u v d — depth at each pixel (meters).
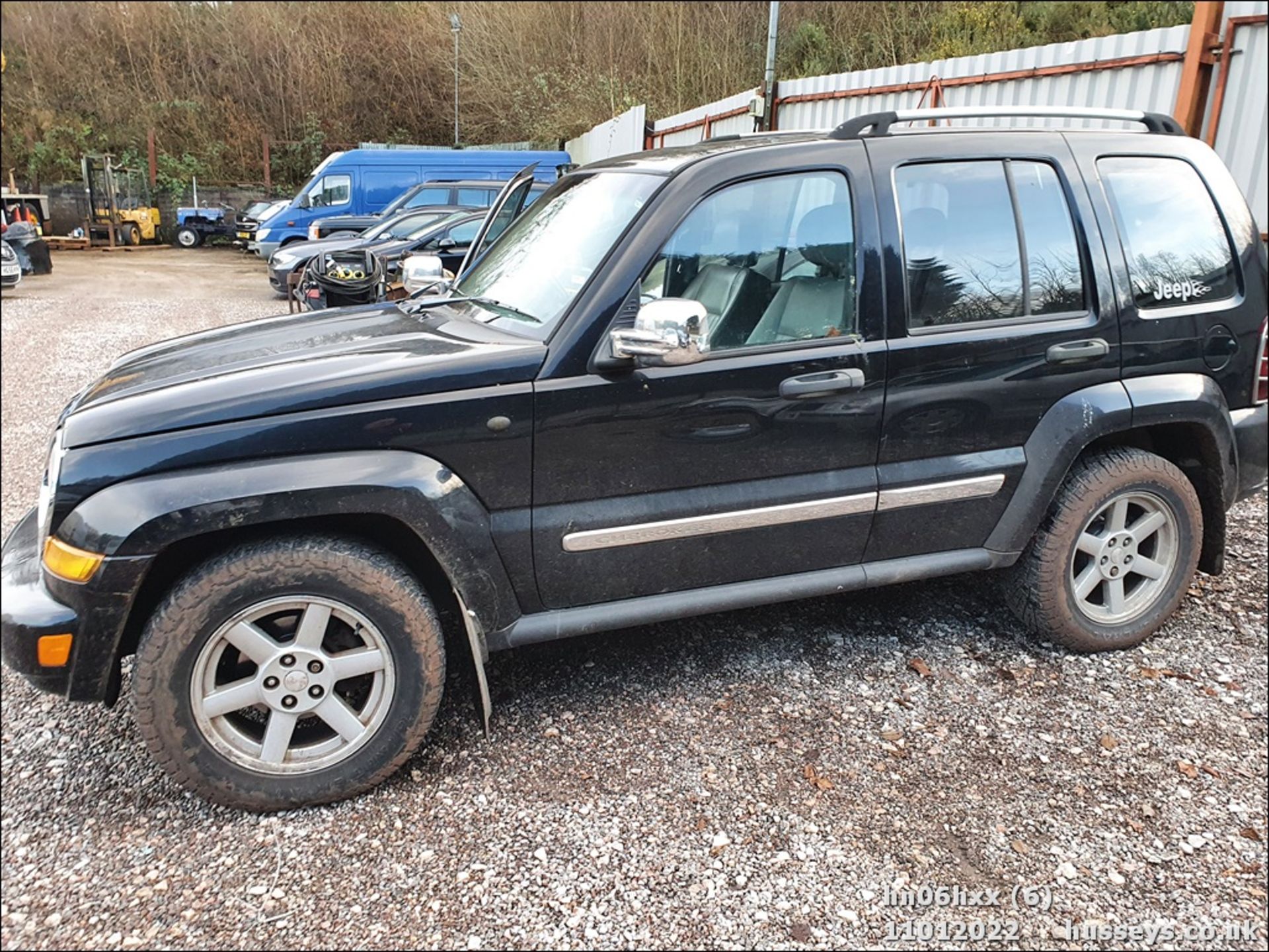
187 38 34.69
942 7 13.16
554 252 3.08
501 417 2.54
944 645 3.48
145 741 2.43
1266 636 3.54
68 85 34.84
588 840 2.46
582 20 23.34
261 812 2.56
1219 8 5.36
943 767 2.76
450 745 2.88
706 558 2.88
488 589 2.64
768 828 2.50
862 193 2.89
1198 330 3.28
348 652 2.54
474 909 2.23
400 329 3.01
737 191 2.79
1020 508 3.16
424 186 14.61
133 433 2.38
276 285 13.55
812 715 3.02
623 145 15.88
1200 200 3.35
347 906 2.24
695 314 2.39
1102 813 2.57
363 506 2.44
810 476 2.91
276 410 2.41
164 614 2.35
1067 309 3.12
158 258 24.38
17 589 2.45
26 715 3.08
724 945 2.12
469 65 28.61
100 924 2.17
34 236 18.39
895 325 2.91
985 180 3.06
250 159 34.06
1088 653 3.41
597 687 3.20
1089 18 11.03
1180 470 3.39
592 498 2.70
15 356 9.34
